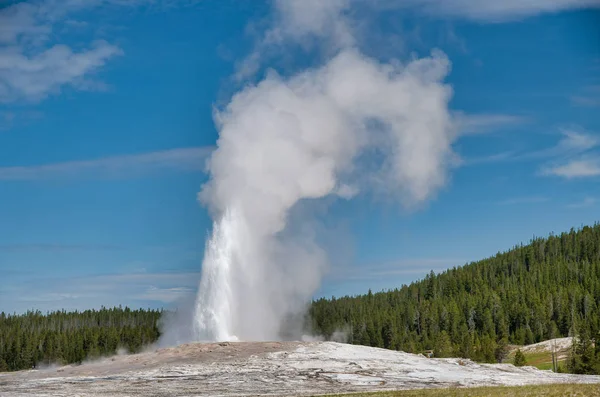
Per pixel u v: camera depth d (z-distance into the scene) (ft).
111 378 158.81
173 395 132.77
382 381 152.05
